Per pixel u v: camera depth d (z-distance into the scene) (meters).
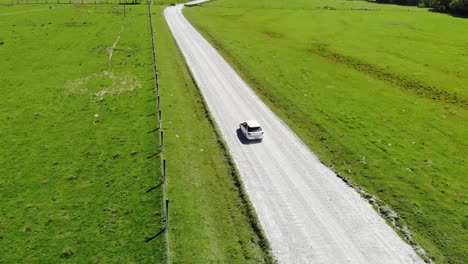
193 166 38.97
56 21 106.88
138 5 138.00
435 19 121.50
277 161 40.50
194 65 71.44
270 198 34.53
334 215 32.72
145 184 35.75
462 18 124.56
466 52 83.44
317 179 37.62
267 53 80.38
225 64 72.62
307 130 47.66
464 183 37.06
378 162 40.31
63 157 40.97
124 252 27.98
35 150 42.59
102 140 44.22
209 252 28.08
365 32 101.06
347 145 43.72
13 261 27.34
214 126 47.75
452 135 47.22
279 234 30.36
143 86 60.72
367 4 158.00
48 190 35.44
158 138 44.19
